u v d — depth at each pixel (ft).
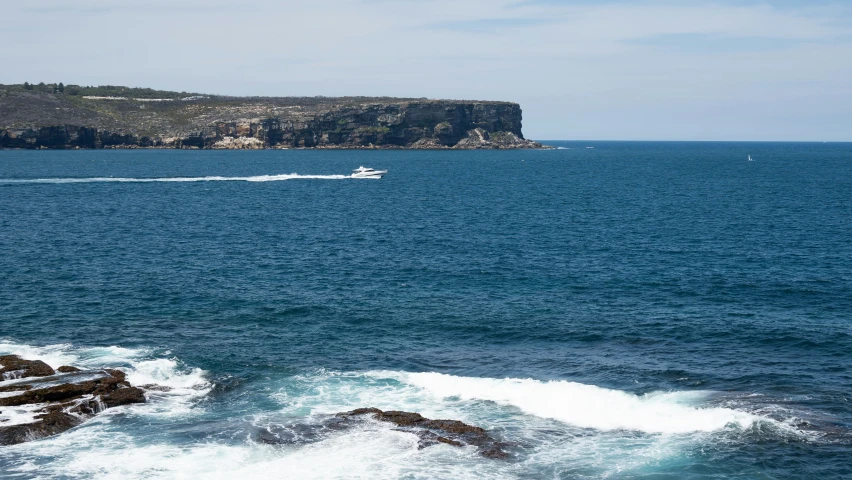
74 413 111.96
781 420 111.24
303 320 164.14
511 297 183.83
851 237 267.18
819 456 100.99
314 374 132.26
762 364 135.74
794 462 99.81
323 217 329.31
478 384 126.41
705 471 98.12
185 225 297.94
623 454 102.53
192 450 103.14
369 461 99.76
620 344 148.36
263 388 125.59
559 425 111.34
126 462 99.76
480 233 283.38
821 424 109.91
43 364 126.72
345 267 217.77
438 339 152.46
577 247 251.19
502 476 96.58
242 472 97.30
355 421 111.04
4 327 154.51
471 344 149.48
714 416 112.68
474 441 104.99
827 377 128.88
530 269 215.10
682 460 100.78
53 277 198.39
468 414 115.14
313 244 256.93
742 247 248.52
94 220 306.55
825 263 219.61
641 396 121.60
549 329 157.99
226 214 335.88
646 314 168.25
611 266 218.79
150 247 246.27
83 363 134.62
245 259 228.63
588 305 176.14
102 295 181.27
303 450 102.89
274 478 95.81
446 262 225.56
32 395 114.21
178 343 147.74
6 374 121.29
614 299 181.37
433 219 325.42
